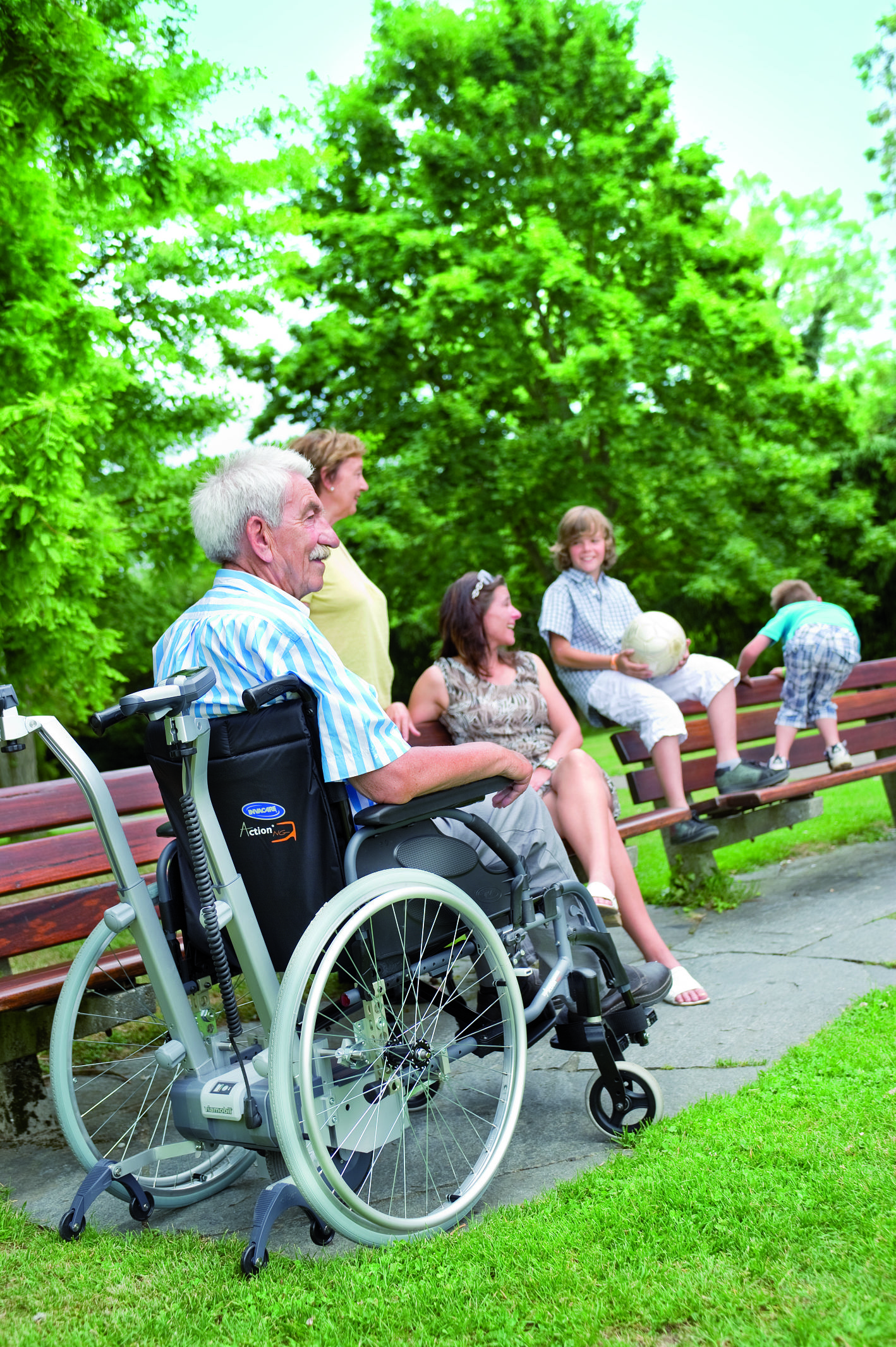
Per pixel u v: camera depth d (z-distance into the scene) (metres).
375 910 1.80
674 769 4.03
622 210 15.63
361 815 1.91
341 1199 1.78
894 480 17.81
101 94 7.58
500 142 15.69
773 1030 2.81
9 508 8.70
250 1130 1.84
